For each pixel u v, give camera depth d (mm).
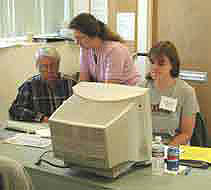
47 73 2984
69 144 1894
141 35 4227
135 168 2047
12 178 1526
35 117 2908
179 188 1825
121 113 1820
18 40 3934
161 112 2639
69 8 4566
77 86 2031
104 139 1773
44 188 2045
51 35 4301
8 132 2684
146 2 4105
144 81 2736
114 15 4375
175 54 2570
